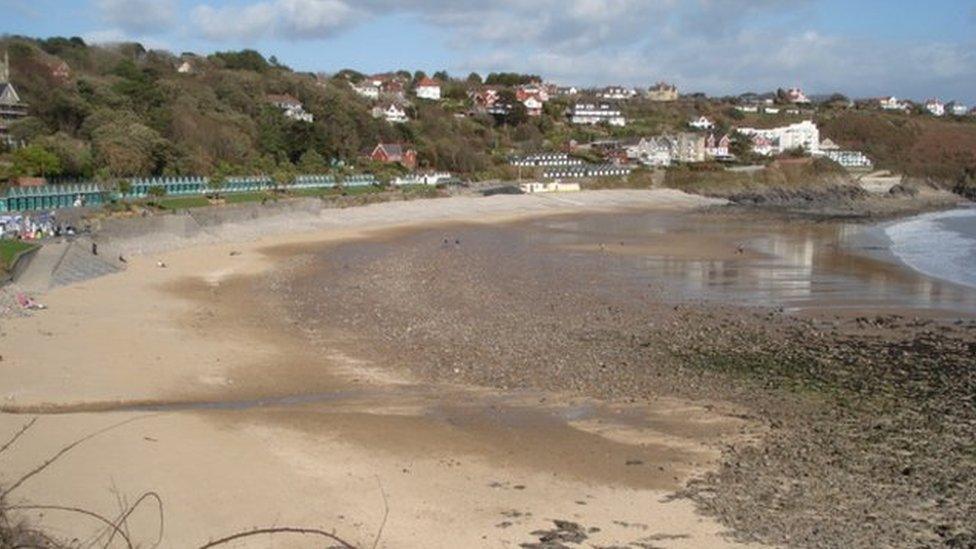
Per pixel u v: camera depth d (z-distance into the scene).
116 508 15.38
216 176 81.69
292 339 31.12
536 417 22.09
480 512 16.02
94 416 20.92
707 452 19.45
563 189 127.62
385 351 29.44
